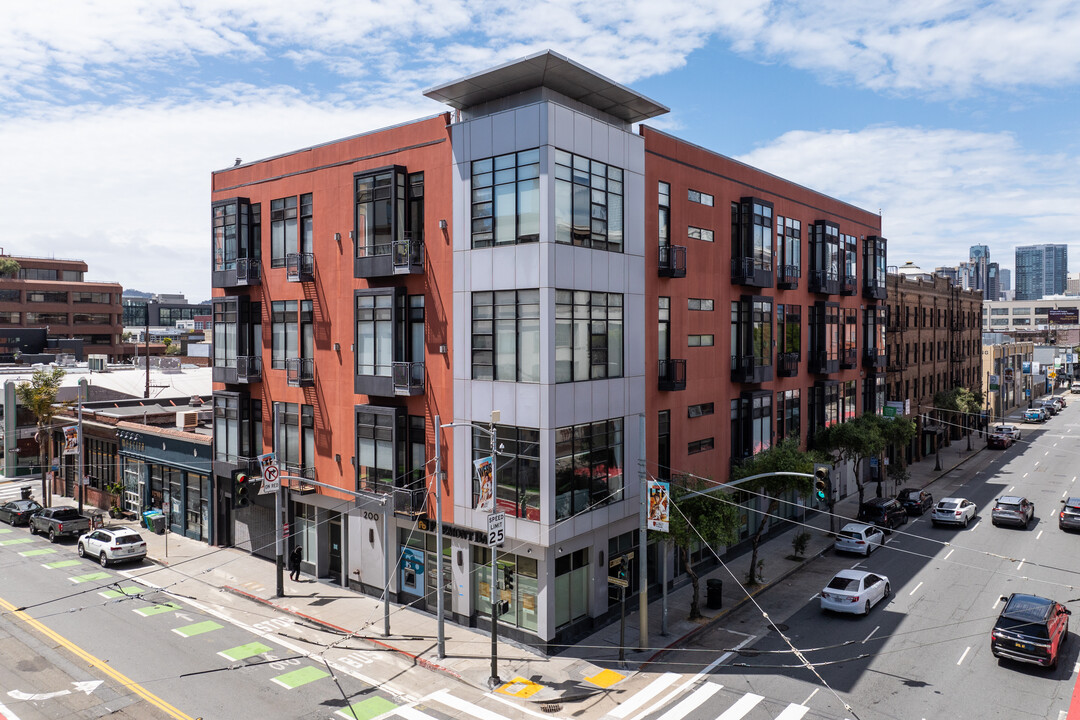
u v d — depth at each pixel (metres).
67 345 96.56
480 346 24.08
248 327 33.56
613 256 25.02
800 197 39.00
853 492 46.72
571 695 19.50
